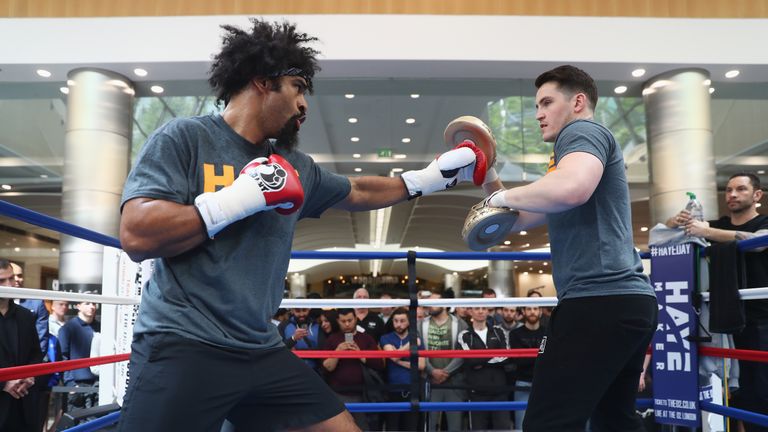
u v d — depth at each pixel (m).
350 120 6.40
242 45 1.08
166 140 1.03
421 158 6.41
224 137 1.10
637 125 6.44
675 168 5.92
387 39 5.70
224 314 1.04
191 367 0.98
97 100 5.85
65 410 3.83
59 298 1.56
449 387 2.94
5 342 2.81
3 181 6.21
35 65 5.73
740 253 1.84
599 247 1.31
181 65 5.76
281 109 1.10
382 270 7.12
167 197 0.98
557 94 1.42
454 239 6.88
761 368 2.20
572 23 5.77
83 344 4.04
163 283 1.05
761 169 6.34
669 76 5.98
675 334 2.07
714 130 6.45
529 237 7.07
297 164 1.23
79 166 5.88
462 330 3.78
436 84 6.40
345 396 3.58
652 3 5.89
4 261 3.12
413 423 3.67
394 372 3.67
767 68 5.88
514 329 3.77
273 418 1.14
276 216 1.12
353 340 3.65
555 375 1.29
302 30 5.69
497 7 5.89
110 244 1.79
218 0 5.82
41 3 5.84
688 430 2.27
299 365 1.16
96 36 5.69
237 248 1.06
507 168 6.34
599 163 1.24
